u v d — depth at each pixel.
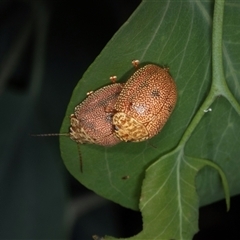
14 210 0.20
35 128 0.20
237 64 0.17
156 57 0.17
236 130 0.18
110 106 0.17
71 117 0.17
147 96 0.17
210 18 0.17
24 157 0.20
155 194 0.17
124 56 0.17
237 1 0.17
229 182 0.18
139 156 0.17
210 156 0.18
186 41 0.17
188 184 0.17
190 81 0.17
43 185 0.20
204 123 0.17
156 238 0.17
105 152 0.17
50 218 0.20
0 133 0.20
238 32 0.17
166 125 0.17
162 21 0.17
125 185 0.18
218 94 0.17
